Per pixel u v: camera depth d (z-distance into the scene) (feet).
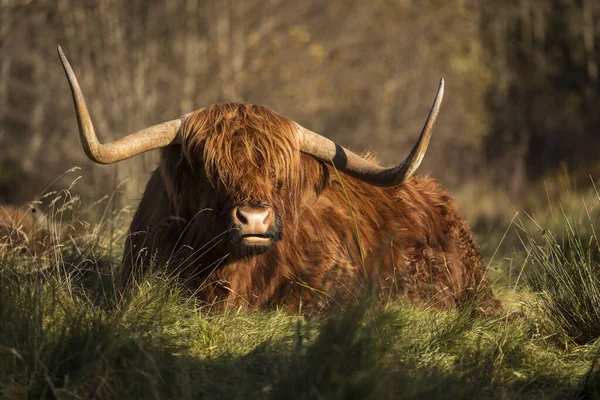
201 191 63.72
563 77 421.59
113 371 44.45
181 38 294.46
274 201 62.95
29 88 266.77
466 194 282.36
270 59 314.96
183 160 64.80
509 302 78.13
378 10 343.26
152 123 261.44
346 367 43.14
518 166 318.86
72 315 53.21
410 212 77.77
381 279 72.38
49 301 57.72
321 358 43.65
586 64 422.41
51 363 45.85
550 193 259.39
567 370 54.03
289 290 66.85
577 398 48.19
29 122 269.85
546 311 63.52
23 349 46.88
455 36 376.68
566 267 65.21
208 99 290.97
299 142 66.18
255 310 65.00
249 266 65.46
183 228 66.08
